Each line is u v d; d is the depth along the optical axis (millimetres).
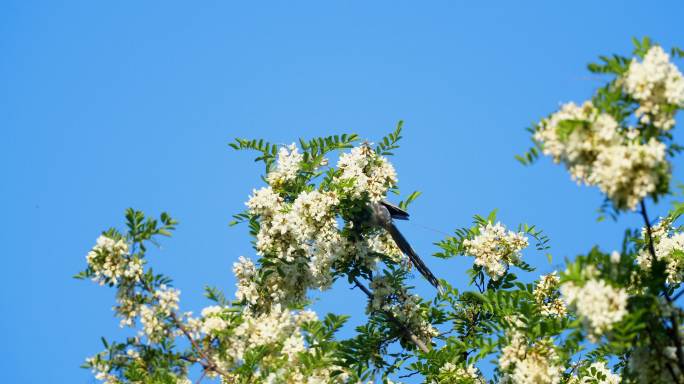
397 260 13141
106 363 10180
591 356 11414
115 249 10312
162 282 10438
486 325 11703
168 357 10312
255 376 10391
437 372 11352
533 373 9258
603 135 7594
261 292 11922
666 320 8047
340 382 10953
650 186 7379
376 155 12484
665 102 7742
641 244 11523
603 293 7438
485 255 12398
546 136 7988
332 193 11789
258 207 11977
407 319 12164
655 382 7988
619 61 7977
